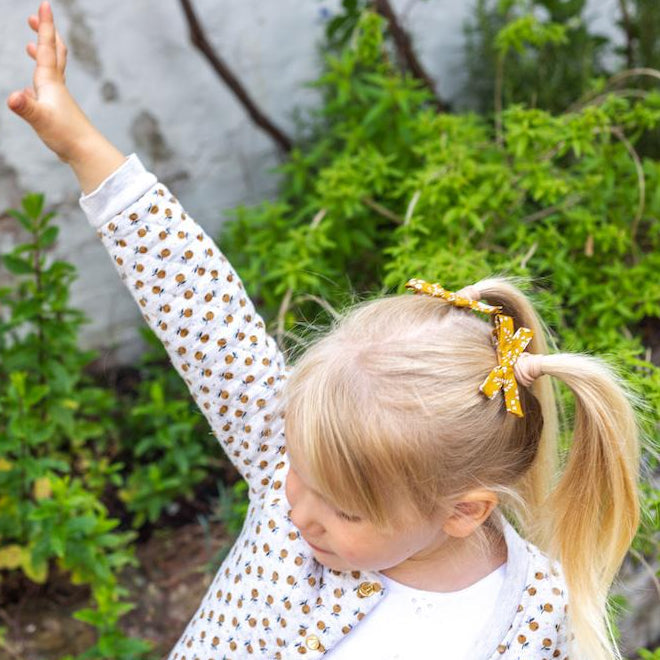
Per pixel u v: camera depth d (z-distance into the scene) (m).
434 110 2.85
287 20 2.99
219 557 2.44
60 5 2.64
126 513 2.60
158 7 2.77
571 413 1.72
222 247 2.80
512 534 1.28
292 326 2.24
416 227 2.15
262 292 2.41
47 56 1.32
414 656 1.24
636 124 2.35
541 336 1.29
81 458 2.64
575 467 1.22
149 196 1.30
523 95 2.95
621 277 2.23
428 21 3.11
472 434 1.11
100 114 2.80
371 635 1.25
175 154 2.96
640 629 2.46
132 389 2.96
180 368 1.34
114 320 3.02
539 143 2.28
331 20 2.79
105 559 2.15
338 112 2.71
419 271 2.06
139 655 2.27
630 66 2.99
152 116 2.88
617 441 1.18
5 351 2.38
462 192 2.23
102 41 2.74
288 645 1.26
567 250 2.25
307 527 1.15
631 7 3.21
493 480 1.15
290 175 2.98
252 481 1.35
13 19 2.59
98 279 2.96
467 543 1.26
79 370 2.64
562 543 1.26
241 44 2.94
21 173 2.74
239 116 3.01
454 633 1.25
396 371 1.09
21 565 2.38
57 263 2.31
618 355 1.88
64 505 2.05
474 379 1.12
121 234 1.30
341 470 1.06
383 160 2.38
